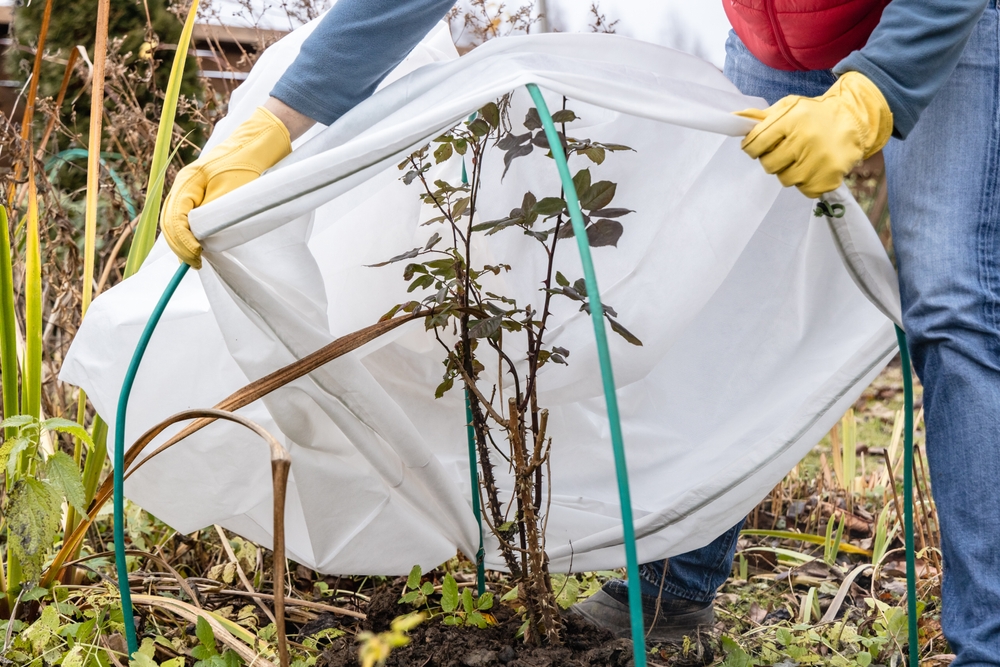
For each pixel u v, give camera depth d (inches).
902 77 41.3
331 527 51.4
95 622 52.4
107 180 85.7
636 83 41.8
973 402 44.3
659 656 57.4
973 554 44.0
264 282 44.9
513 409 48.5
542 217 55.5
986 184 45.8
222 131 53.7
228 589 64.3
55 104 78.2
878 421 125.5
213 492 53.2
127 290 52.5
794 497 98.1
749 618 67.7
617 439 32.5
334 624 59.6
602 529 58.1
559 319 56.1
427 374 58.4
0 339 57.2
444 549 56.4
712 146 50.5
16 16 104.7
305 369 44.3
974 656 42.7
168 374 51.8
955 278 45.2
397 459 51.1
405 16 44.6
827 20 48.6
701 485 54.2
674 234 50.8
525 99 52.3
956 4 40.9
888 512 79.2
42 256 76.4
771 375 56.6
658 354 52.9
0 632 53.4
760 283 56.3
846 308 54.7
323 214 50.6
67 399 82.1
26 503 46.7
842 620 64.4
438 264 48.7
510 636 52.1
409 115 43.1
